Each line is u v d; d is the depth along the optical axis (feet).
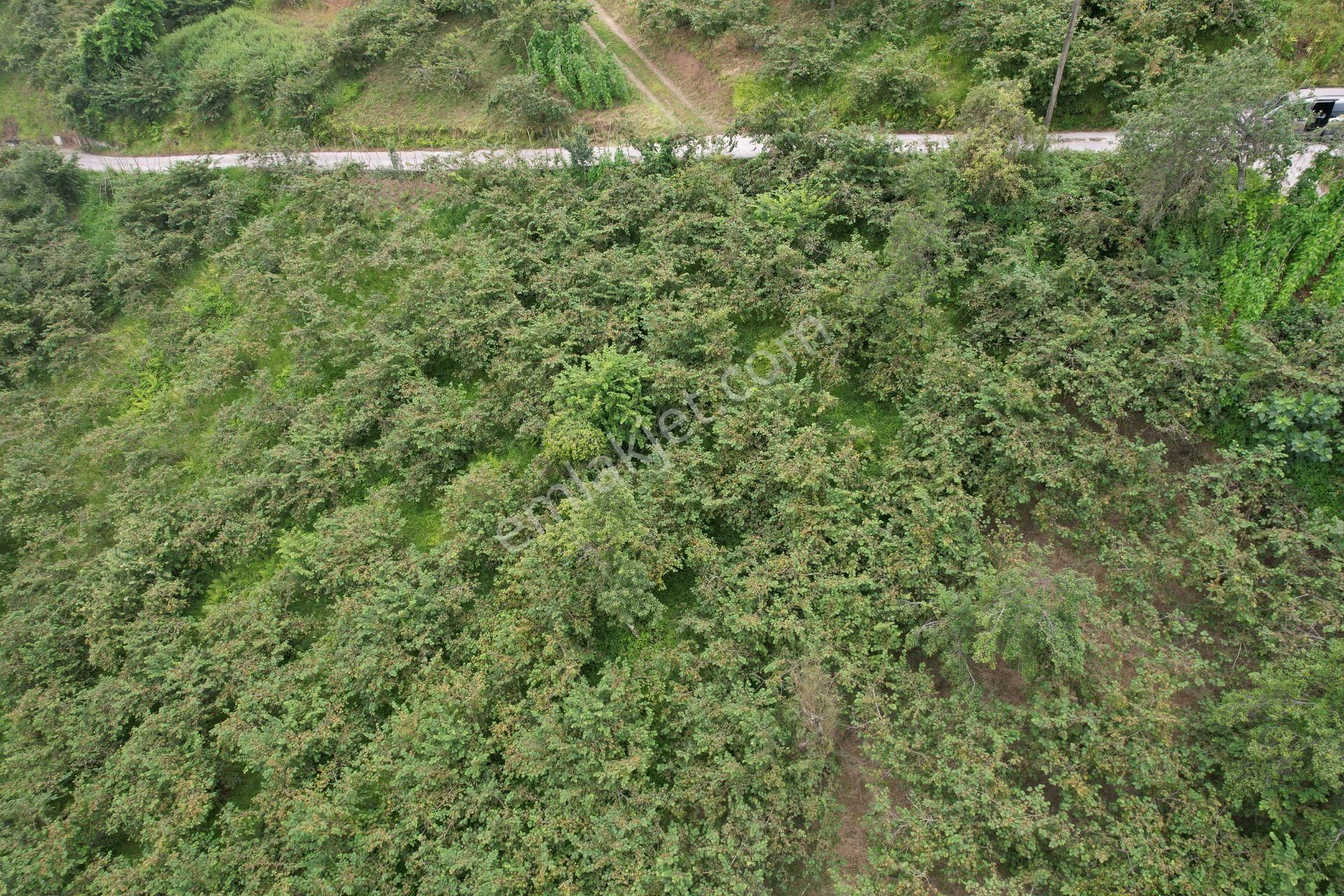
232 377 94.58
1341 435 61.87
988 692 61.52
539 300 88.17
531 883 59.16
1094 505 64.23
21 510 90.12
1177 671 58.85
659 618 68.95
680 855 57.31
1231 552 58.80
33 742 75.15
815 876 58.08
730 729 61.00
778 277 81.41
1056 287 73.41
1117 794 56.39
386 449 81.97
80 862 69.41
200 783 68.39
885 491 68.03
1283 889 48.03
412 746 65.21
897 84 93.30
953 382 70.33
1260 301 67.62
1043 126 82.38
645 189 91.35
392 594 71.92
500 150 104.12
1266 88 65.82
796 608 64.75
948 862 54.75
